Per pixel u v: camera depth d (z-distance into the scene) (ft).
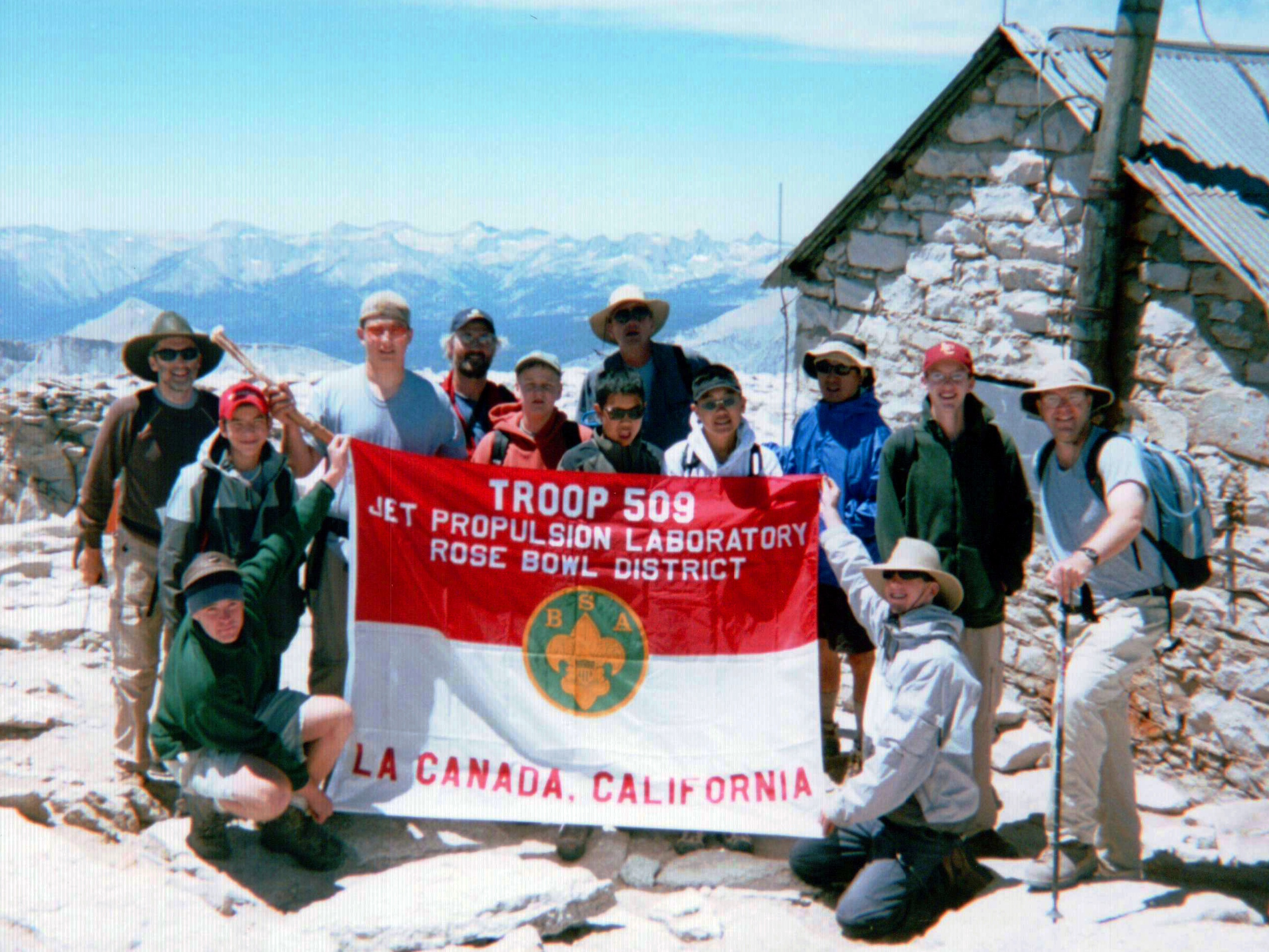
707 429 20.65
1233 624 21.83
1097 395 18.72
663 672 19.75
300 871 17.81
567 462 20.18
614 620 19.75
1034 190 25.68
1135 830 18.61
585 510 19.72
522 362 20.94
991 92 26.55
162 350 19.16
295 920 16.29
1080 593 18.35
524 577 19.75
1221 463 21.90
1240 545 21.65
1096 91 23.97
